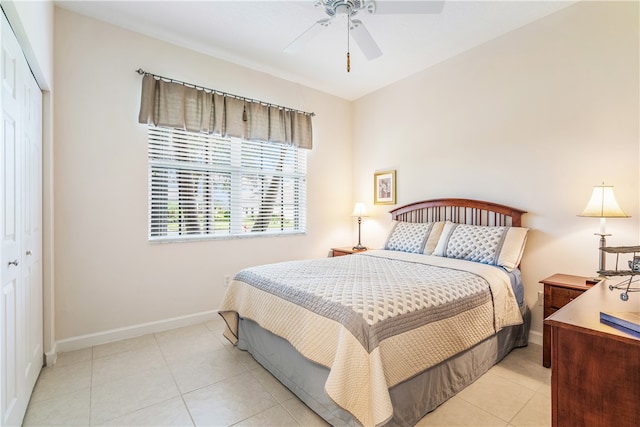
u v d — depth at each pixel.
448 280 2.05
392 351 1.48
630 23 2.22
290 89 3.84
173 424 1.63
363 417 1.35
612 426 1.05
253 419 1.67
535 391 1.92
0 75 1.24
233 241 3.39
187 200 3.13
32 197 1.89
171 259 2.99
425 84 3.55
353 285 1.89
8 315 1.41
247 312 2.27
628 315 1.12
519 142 2.78
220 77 3.27
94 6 2.45
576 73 2.45
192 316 3.10
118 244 2.71
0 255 1.26
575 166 2.46
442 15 2.57
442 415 1.69
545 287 2.26
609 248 1.50
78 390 1.92
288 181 3.93
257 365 2.24
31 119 1.86
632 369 1.01
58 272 2.44
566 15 2.50
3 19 1.33
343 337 1.44
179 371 2.16
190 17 2.60
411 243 3.23
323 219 4.20
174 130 3.02
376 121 4.15
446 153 3.35
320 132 4.16
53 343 2.28
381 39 2.92
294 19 2.62
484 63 3.02
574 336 1.12
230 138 3.39
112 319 2.68
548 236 2.61
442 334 1.74
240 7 2.47
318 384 1.69
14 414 1.49
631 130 2.21
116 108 2.69
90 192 2.58
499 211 2.86
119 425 1.62
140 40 2.81
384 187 4.04
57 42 2.43
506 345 2.38
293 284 2.01
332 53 3.18
